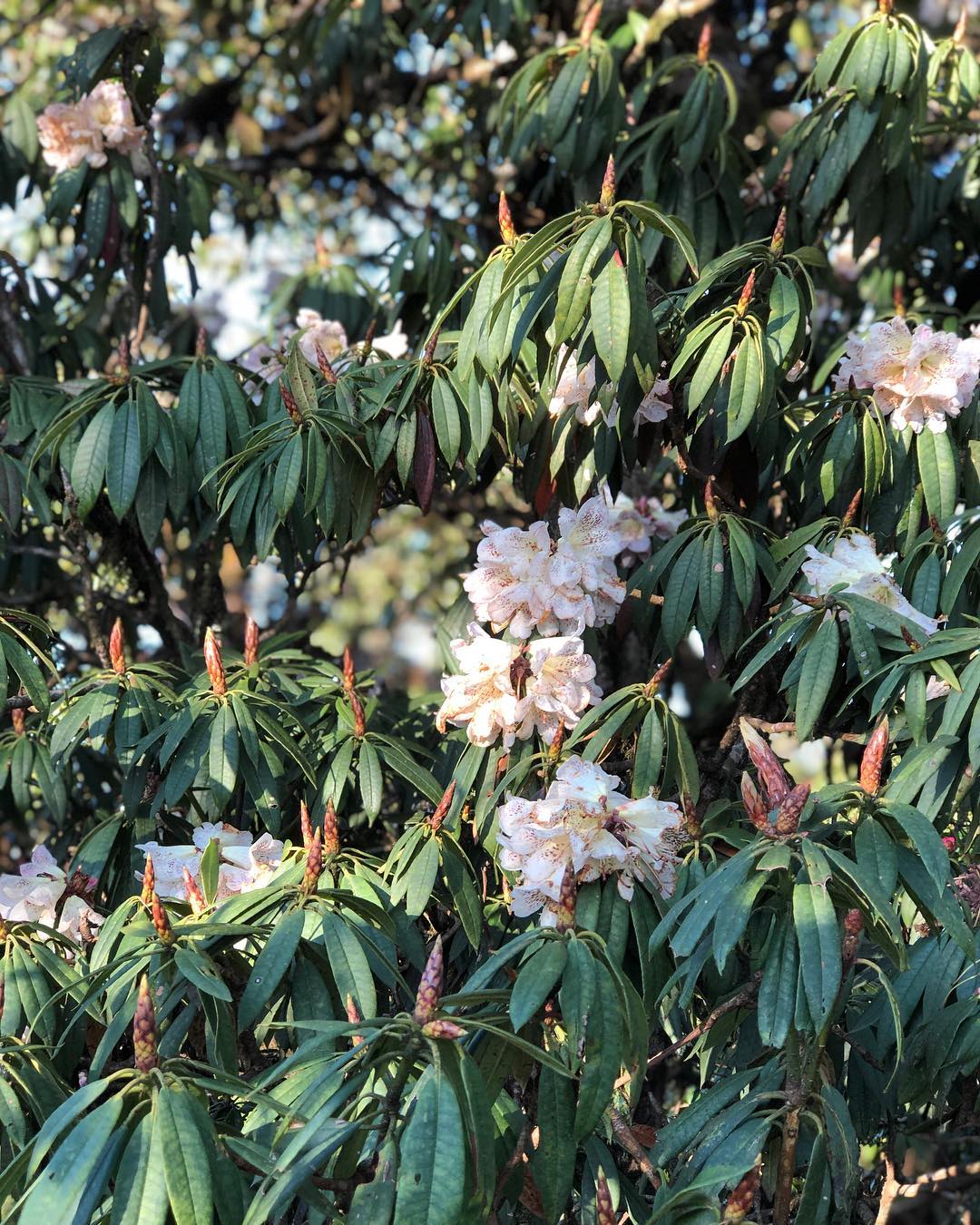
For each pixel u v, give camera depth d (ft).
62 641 9.05
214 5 14.64
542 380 7.07
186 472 7.89
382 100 13.85
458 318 9.24
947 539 6.73
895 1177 6.42
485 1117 4.38
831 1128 5.11
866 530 7.16
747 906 4.71
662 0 10.93
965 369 6.69
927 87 8.82
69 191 9.45
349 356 8.75
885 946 5.38
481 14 10.67
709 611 6.54
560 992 4.71
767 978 4.90
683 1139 5.46
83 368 11.02
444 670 8.37
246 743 6.73
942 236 10.43
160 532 7.97
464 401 6.81
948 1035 5.82
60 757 7.50
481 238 12.16
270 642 8.71
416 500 7.66
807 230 8.88
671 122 9.09
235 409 8.04
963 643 5.53
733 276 7.01
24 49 14.48
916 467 7.07
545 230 6.03
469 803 6.89
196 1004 5.52
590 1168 5.57
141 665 7.49
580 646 6.14
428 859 6.25
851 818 6.00
